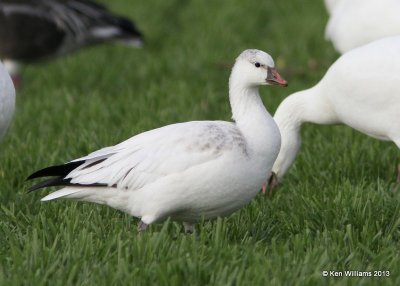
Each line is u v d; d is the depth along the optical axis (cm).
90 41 1853
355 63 1073
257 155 890
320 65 1920
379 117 1076
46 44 1794
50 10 1777
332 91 1105
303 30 2225
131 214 910
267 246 887
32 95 1731
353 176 1163
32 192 1065
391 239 930
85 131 1295
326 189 1067
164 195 870
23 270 809
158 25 2381
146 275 790
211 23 2317
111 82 1841
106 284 779
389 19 1356
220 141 869
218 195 878
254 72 908
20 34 1755
